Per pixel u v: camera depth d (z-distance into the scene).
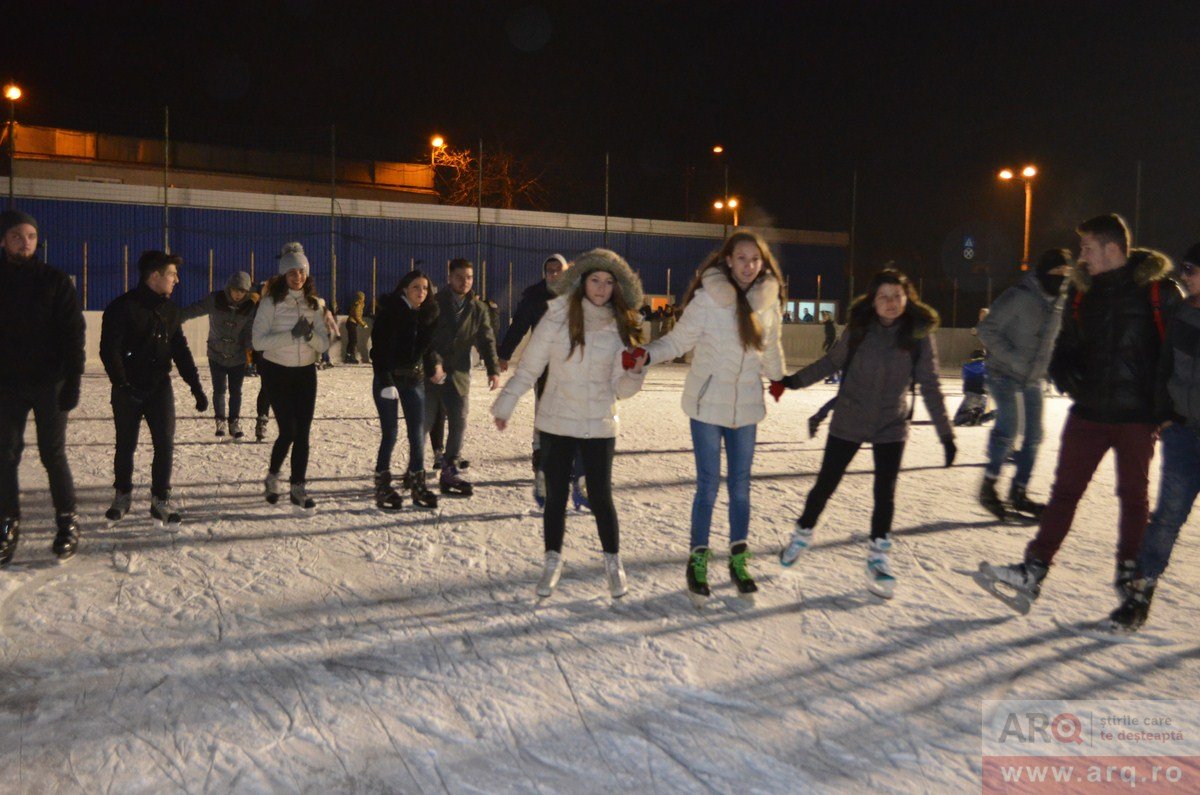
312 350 6.40
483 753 2.96
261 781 2.78
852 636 4.04
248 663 3.69
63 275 4.96
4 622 4.12
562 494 4.52
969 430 12.30
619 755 2.96
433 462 8.41
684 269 34.66
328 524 6.04
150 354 5.80
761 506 6.75
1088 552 5.54
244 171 35.78
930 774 2.87
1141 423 4.14
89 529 5.82
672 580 4.84
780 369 4.75
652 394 16.59
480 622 4.18
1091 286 4.22
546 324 4.44
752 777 2.83
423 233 31.03
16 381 4.88
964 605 4.48
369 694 3.40
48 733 3.09
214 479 7.58
